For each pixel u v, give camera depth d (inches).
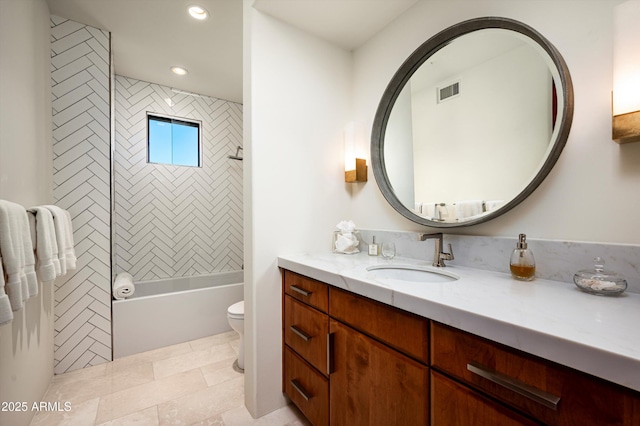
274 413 60.4
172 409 61.3
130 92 112.5
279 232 62.9
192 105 125.6
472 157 50.3
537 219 41.9
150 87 116.3
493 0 47.2
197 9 75.1
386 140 66.8
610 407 19.5
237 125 136.9
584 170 37.4
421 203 58.9
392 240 63.7
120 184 110.6
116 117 109.8
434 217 56.4
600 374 19.3
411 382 33.3
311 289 52.3
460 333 28.6
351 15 63.0
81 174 80.4
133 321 87.0
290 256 62.8
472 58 50.4
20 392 52.3
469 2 50.6
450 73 54.0
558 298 31.2
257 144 60.0
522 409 24.1
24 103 57.2
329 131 71.7
